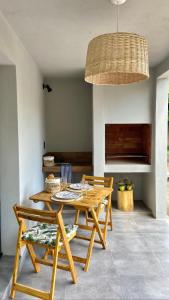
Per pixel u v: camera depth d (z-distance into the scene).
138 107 3.89
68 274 2.39
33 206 3.29
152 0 1.82
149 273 2.40
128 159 4.60
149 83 3.85
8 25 2.18
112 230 3.44
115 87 3.87
